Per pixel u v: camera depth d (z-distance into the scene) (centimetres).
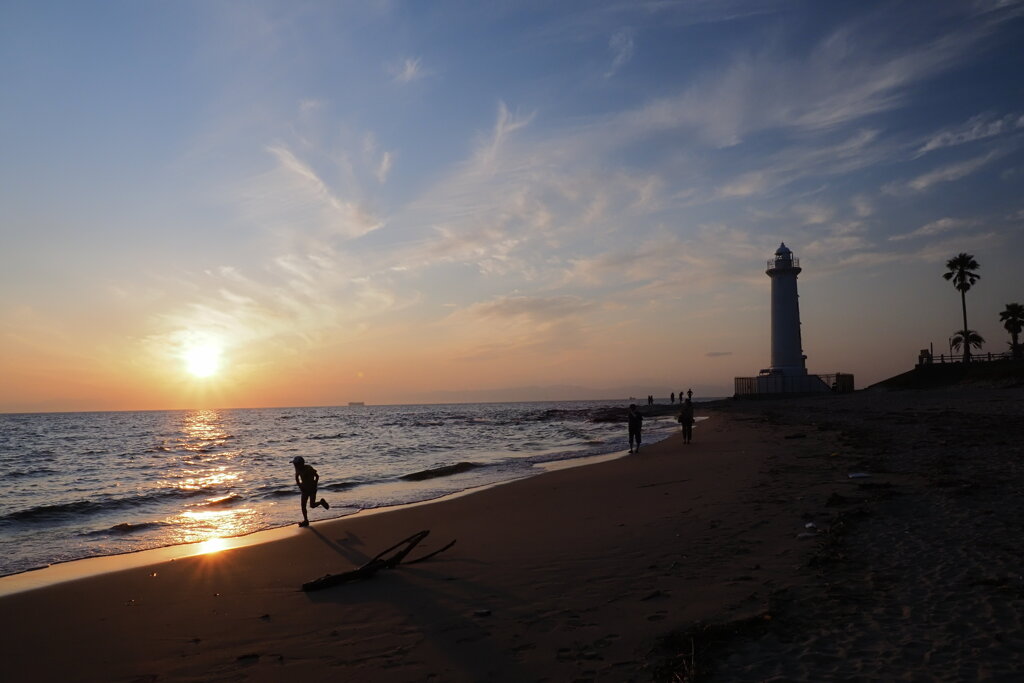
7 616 744
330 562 963
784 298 6988
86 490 2162
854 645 516
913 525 878
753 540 882
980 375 6141
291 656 586
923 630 535
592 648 557
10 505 1798
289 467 2811
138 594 823
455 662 548
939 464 1394
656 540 929
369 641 611
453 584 784
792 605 616
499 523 1183
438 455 3136
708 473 1639
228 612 729
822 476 1402
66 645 644
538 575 798
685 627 584
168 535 1261
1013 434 2008
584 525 1096
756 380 7194
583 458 2536
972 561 702
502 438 4419
